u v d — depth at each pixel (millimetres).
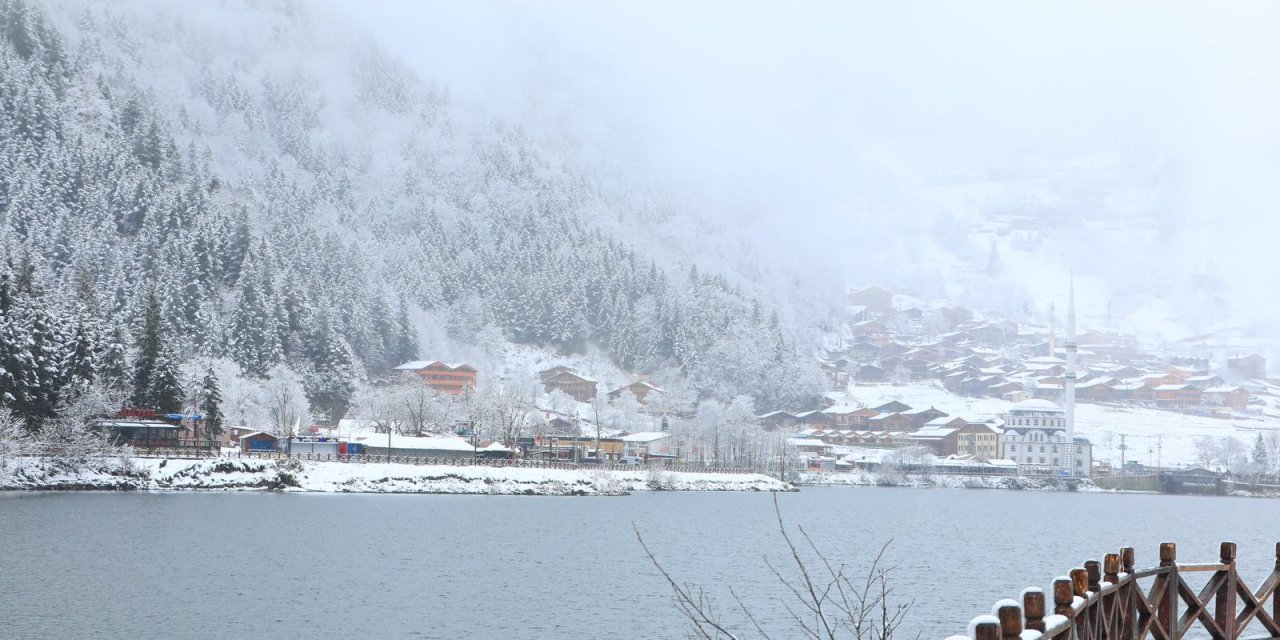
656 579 84750
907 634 62656
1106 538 146000
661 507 175250
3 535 98938
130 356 188750
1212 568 23844
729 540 119688
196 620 63438
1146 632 21891
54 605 66562
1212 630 23844
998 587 86875
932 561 106875
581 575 86562
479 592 76500
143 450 166125
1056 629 14789
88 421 158875
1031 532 153125
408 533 114938
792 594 77312
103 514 119312
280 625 62844
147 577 78438
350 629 62250
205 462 163750
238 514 126625
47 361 153125
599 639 60531
